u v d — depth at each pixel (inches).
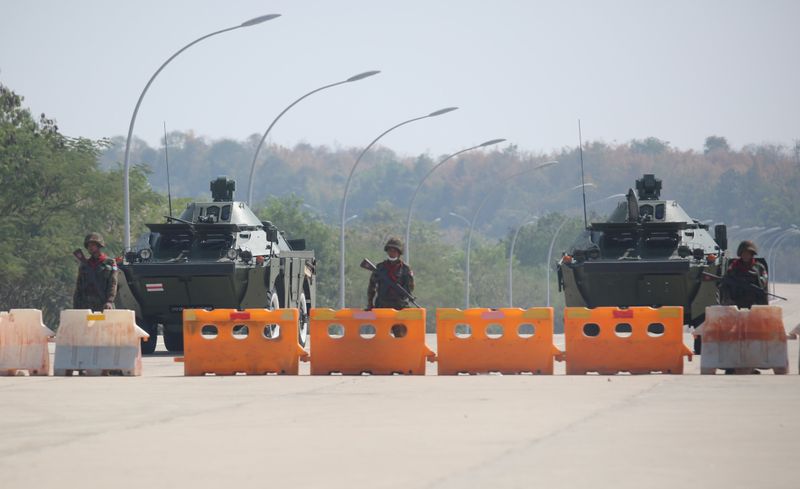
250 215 2930.6
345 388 1600.6
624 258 2578.7
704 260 2556.6
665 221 2699.3
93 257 1962.4
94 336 1871.3
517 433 1131.3
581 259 2603.3
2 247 5625.0
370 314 1846.7
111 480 909.2
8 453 1039.6
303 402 1425.9
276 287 2785.4
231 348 1863.9
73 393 1553.9
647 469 925.8
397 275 1899.6
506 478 891.4
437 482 881.5
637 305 2591.0
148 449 1057.5
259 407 1375.5
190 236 2780.5
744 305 1930.4
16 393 1555.1
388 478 902.4
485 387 1590.8
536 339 1835.6
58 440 1115.9
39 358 1879.9
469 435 1122.7
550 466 941.2
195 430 1179.3
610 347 1823.3
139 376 1859.0
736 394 1466.5
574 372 1828.2
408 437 1115.3
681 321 1814.7
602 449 1024.9
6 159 5900.6
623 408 1323.8
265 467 958.4
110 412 1334.9
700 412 1283.2
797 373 1850.4
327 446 1066.1
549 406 1352.1
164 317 2751.0
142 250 2696.9
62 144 6437.0
